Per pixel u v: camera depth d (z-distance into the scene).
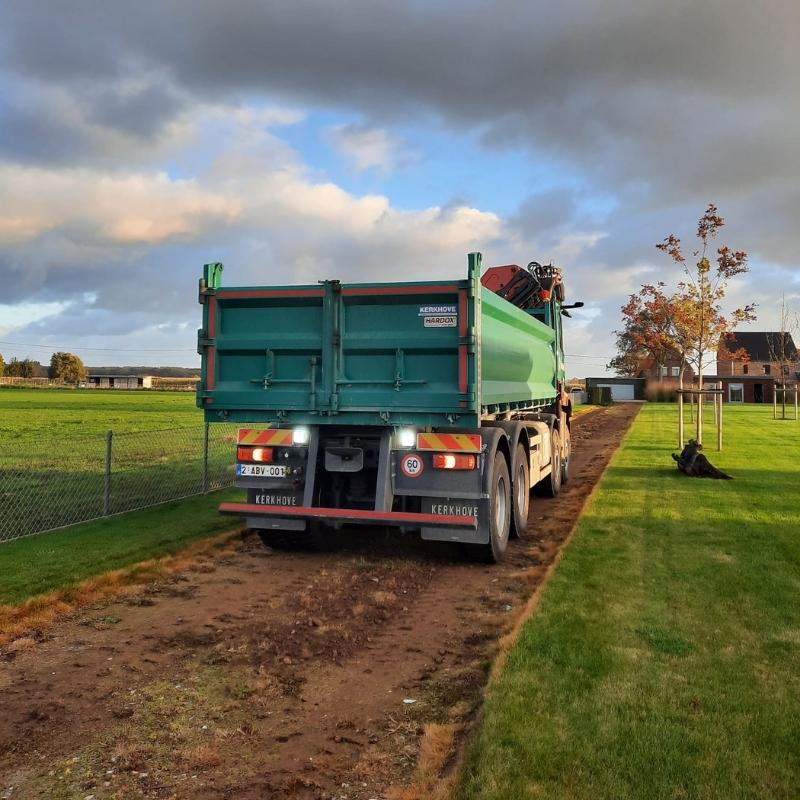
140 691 4.09
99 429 26.38
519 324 8.84
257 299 6.87
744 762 3.06
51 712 3.81
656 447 18.30
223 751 3.40
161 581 6.43
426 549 7.81
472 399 6.30
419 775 3.12
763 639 4.55
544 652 4.32
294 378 6.84
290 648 4.79
